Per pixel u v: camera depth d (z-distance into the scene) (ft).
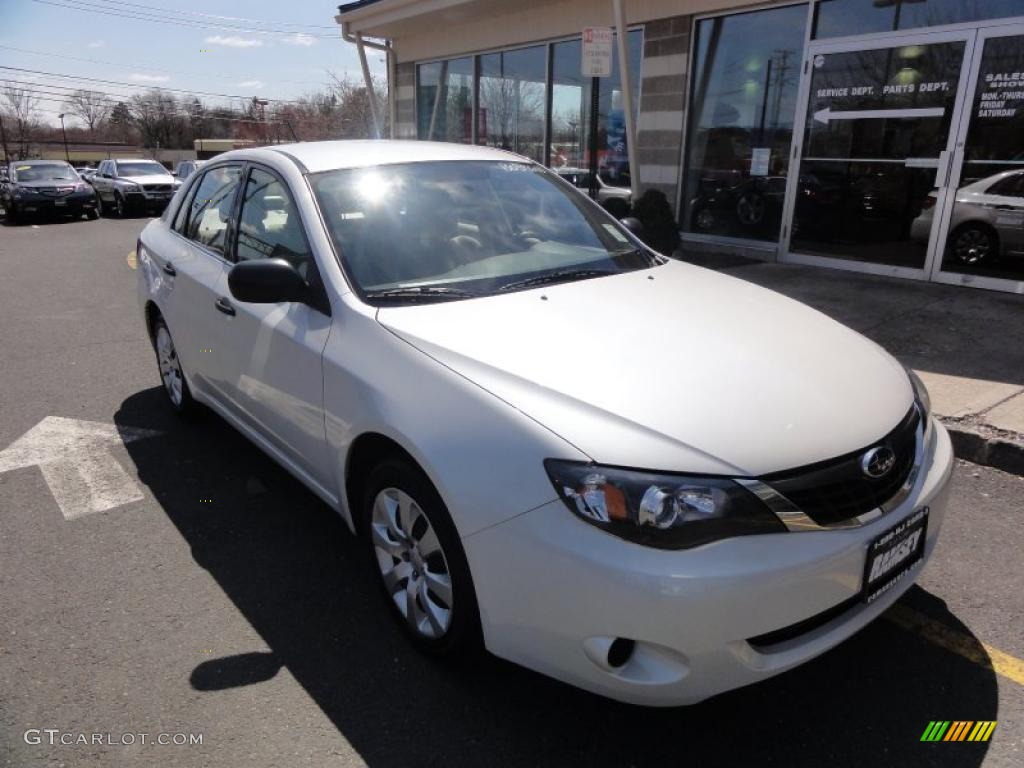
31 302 30.12
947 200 24.26
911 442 8.22
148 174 82.23
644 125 34.45
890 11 25.08
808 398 7.80
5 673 8.86
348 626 9.69
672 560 6.62
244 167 13.16
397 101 51.67
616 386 7.69
